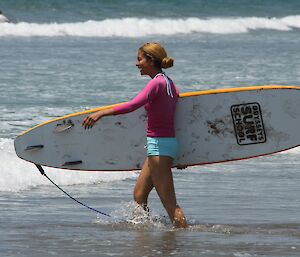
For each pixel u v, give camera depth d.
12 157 32.34
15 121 47.81
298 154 40.38
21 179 30.61
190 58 92.69
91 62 86.81
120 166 24.73
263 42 123.38
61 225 23.50
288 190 30.84
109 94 60.91
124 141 24.66
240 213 25.95
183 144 24.44
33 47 105.25
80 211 26.03
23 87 64.88
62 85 66.50
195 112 24.42
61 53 97.38
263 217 25.27
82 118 24.62
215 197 29.09
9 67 80.00
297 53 101.69
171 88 23.38
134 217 24.20
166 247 20.48
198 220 24.67
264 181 32.88
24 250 19.94
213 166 36.53
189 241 21.30
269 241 21.39
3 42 111.81
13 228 22.86
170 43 118.88
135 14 149.50
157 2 159.00
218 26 143.88
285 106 24.67
